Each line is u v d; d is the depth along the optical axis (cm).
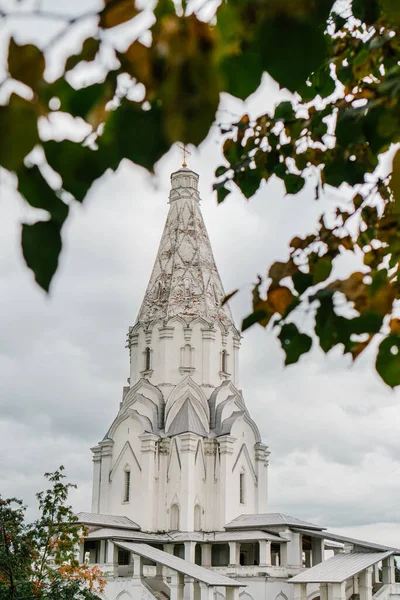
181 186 7538
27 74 312
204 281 7000
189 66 325
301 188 896
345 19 784
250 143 898
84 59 354
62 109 358
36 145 315
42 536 3516
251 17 358
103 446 6612
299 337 505
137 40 352
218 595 5438
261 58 364
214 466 6328
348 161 711
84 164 353
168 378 6594
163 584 5353
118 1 341
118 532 5694
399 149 455
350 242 782
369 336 471
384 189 811
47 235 341
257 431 6744
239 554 5781
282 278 590
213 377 6694
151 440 6247
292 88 370
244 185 913
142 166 365
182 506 6019
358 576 4981
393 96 489
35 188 337
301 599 4828
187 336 6700
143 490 6144
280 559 5850
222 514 6122
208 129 328
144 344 6844
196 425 6381
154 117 359
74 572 3753
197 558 6084
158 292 6981
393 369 448
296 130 829
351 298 479
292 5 342
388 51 652
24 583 3341
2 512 3341
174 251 7131
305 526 5844
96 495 6538
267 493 6650
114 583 5266
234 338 7038
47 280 341
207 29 337
